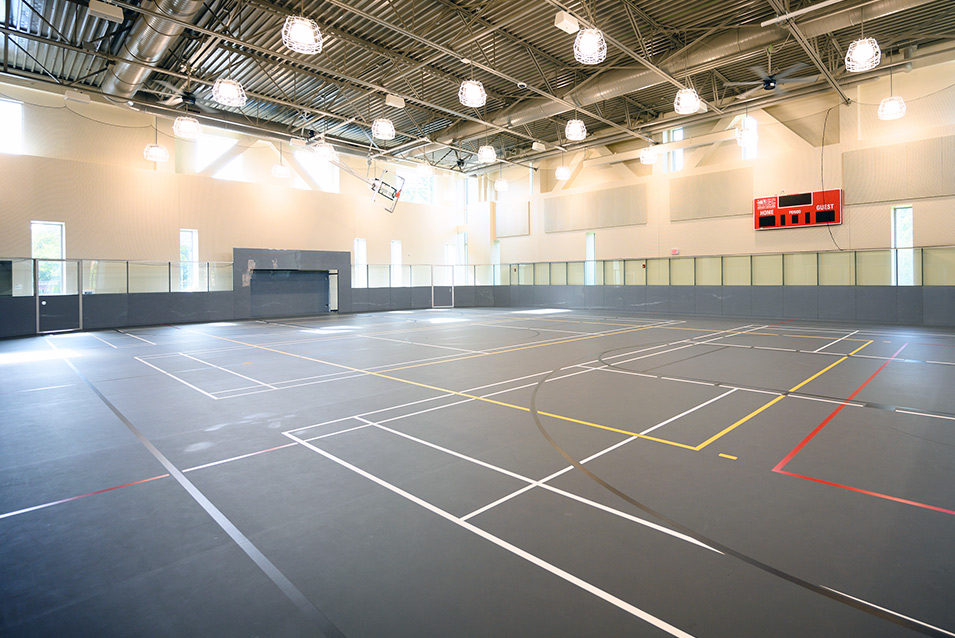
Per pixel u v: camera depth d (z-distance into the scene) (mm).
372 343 14203
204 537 3578
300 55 14867
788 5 11305
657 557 3248
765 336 14750
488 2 12453
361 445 5477
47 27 13297
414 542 3473
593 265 26891
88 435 5961
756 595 2850
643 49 12586
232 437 5832
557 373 9391
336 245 26516
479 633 2570
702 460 4930
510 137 25062
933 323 17484
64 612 2768
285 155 24891
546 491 4262
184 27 12047
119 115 19828
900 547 3334
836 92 18578
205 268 22062
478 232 31422
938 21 13984
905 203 17859
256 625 2650
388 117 21328
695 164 22984
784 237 20562
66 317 18359
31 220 17781
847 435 5633
